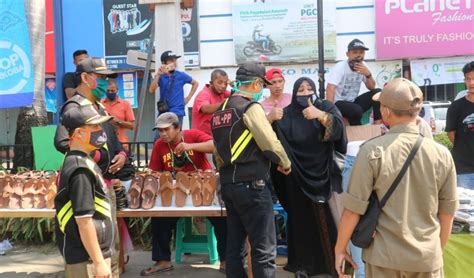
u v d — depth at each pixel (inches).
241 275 150.0
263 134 140.0
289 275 186.1
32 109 299.3
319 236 177.0
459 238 141.3
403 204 98.4
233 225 150.9
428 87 531.2
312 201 172.9
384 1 496.1
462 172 203.0
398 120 102.0
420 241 98.3
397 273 99.7
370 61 507.5
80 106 118.7
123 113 261.3
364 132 184.1
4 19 286.8
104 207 116.9
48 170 226.2
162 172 189.0
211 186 176.4
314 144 168.7
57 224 116.1
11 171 244.7
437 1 492.1
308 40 504.1
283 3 503.2
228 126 144.7
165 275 191.2
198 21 511.5
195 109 221.9
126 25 520.4
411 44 498.0
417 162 98.7
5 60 287.9
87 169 111.7
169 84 266.8
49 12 506.3
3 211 182.5
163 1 259.8
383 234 99.8
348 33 504.4
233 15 507.8
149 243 228.1
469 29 492.7
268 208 144.4
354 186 101.3
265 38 508.1
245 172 142.9
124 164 171.5
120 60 525.7
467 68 198.7
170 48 262.8
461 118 201.8
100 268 110.3
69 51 498.9
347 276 109.7
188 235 207.5
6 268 207.3
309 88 170.1
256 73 147.2
